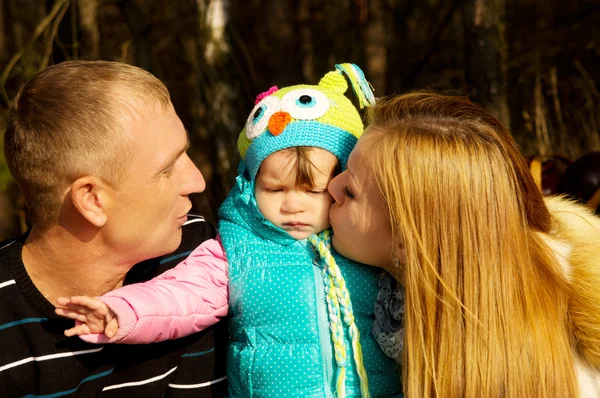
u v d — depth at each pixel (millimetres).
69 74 1677
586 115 5648
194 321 1798
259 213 1848
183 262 1915
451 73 6422
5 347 1688
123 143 1646
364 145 1764
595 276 1785
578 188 2561
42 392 1722
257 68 7645
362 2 6180
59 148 1629
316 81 7000
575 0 7062
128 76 1700
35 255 1733
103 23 5762
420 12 7543
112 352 1803
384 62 6516
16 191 4355
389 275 1864
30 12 5348
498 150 1727
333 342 1806
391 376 1879
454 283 1702
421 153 1691
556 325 1734
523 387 1696
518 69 6422
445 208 1688
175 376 1931
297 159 1779
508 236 1717
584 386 1774
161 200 1724
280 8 7293
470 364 1693
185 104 6898
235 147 4551
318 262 1849
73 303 1587
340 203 1801
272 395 1821
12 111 1714
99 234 1703
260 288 1830
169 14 7016
